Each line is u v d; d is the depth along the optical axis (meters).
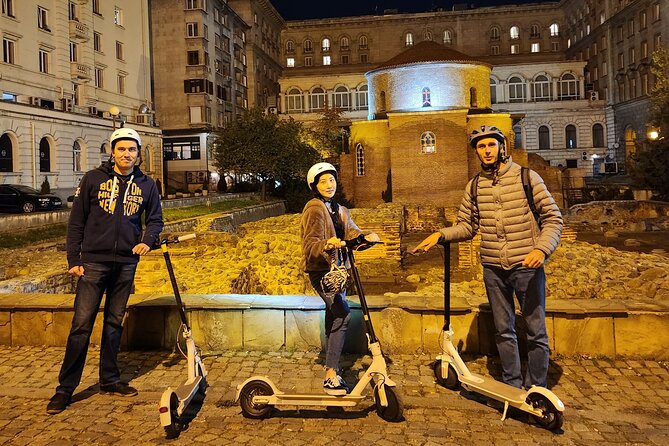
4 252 14.28
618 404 4.96
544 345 4.80
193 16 61.34
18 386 5.48
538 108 78.69
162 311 6.67
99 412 4.93
